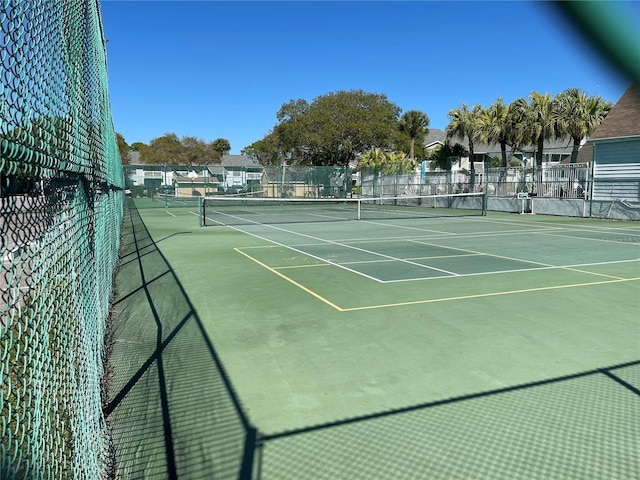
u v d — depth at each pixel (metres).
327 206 37.88
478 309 6.82
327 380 4.40
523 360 4.86
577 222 22.14
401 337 5.61
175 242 14.84
